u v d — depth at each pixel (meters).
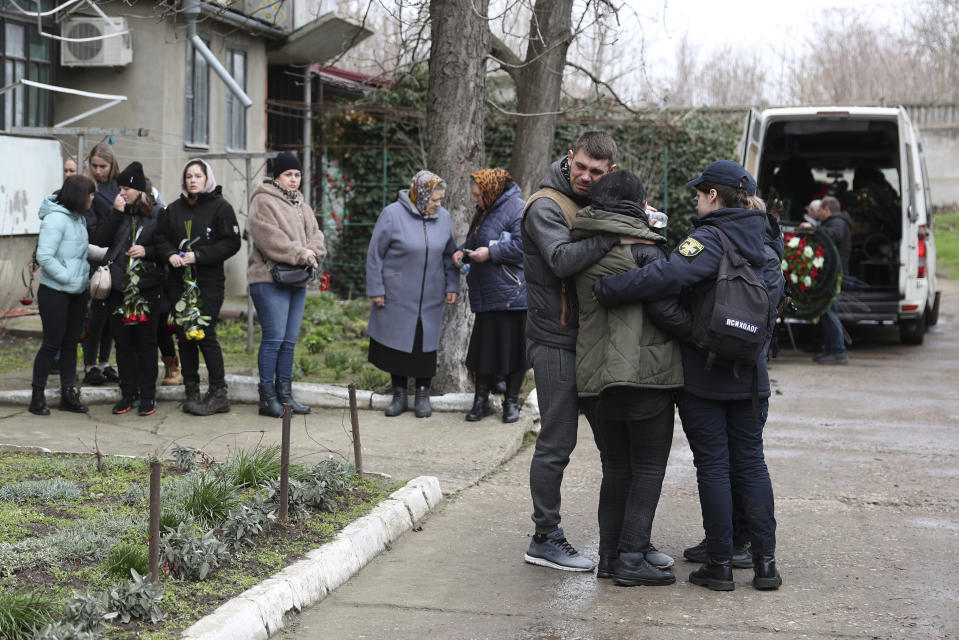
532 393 8.46
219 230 7.69
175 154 14.04
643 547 4.66
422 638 4.03
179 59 14.05
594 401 4.57
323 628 4.12
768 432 8.11
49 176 12.98
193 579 4.21
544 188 4.77
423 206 7.80
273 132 17.77
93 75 13.79
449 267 7.95
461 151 8.33
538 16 11.58
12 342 11.18
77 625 3.54
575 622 4.20
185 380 7.96
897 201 13.45
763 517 4.60
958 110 33.94
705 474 4.59
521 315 7.61
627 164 18.02
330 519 5.17
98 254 7.76
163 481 5.57
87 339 8.73
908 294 12.48
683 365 4.57
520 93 11.95
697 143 18.44
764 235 4.66
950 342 13.65
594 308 4.54
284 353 8.02
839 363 11.73
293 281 7.74
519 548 5.19
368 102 17.34
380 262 7.82
